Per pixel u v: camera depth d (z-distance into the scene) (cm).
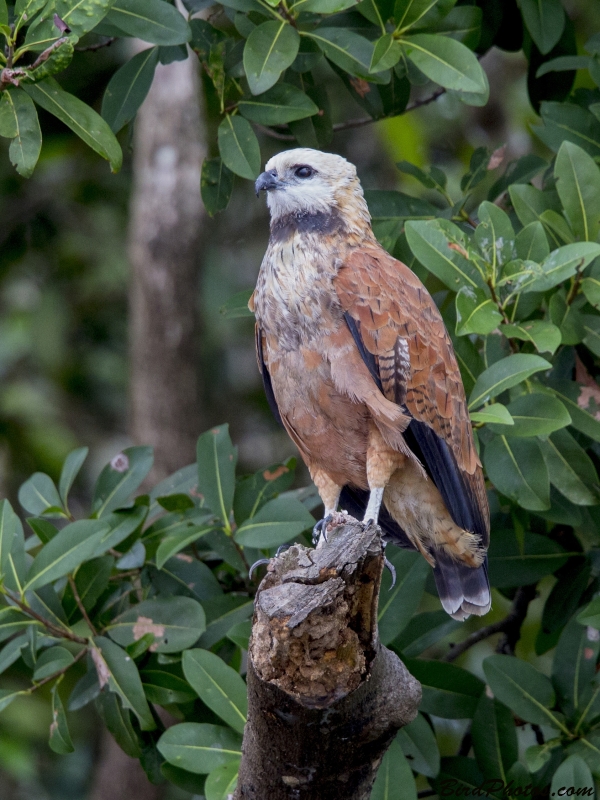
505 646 1021
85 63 1281
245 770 616
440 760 870
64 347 1580
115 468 921
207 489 881
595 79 950
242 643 802
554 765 858
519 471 816
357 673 550
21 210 1526
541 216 843
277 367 824
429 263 795
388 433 776
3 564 819
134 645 828
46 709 1305
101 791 1381
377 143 1594
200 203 1434
